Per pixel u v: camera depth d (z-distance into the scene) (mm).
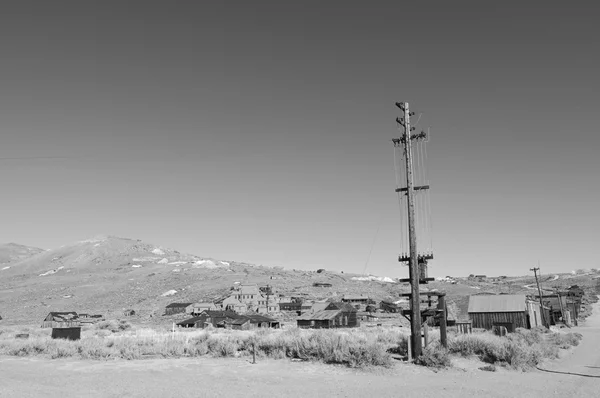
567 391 17438
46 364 24875
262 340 30406
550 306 82938
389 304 129375
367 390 16953
